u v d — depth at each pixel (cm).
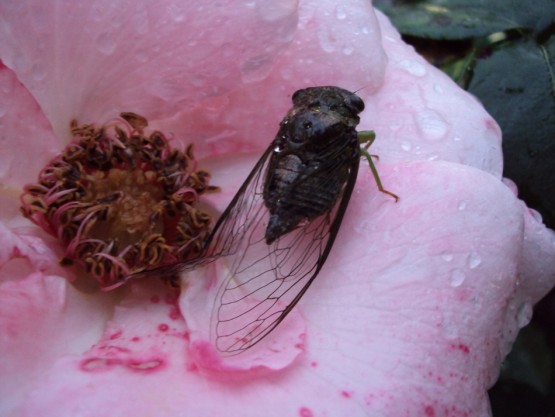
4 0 11
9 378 10
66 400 10
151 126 13
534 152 14
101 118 12
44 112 12
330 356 11
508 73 14
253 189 12
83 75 12
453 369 10
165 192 12
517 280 12
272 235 11
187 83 12
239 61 12
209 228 12
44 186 12
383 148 12
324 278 11
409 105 12
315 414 10
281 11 12
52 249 12
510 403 15
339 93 11
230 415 10
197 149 13
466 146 12
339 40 12
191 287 12
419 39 14
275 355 10
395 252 11
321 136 11
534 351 15
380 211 11
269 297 11
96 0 11
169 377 10
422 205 11
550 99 14
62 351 11
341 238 11
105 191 12
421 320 11
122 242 12
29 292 10
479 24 14
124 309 12
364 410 10
